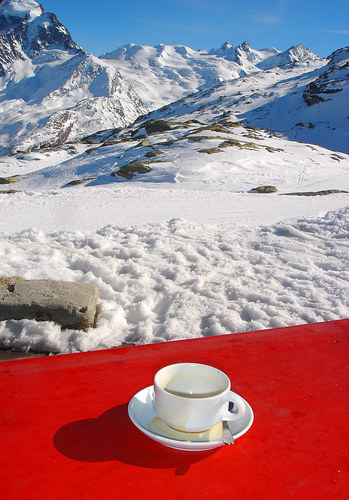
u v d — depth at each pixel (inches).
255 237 199.2
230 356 52.1
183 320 109.7
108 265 146.7
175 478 28.0
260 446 31.9
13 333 95.1
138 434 33.3
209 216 418.6
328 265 160.6
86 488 27.0
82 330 99.0
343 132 3553.2
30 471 28.6
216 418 27.4
